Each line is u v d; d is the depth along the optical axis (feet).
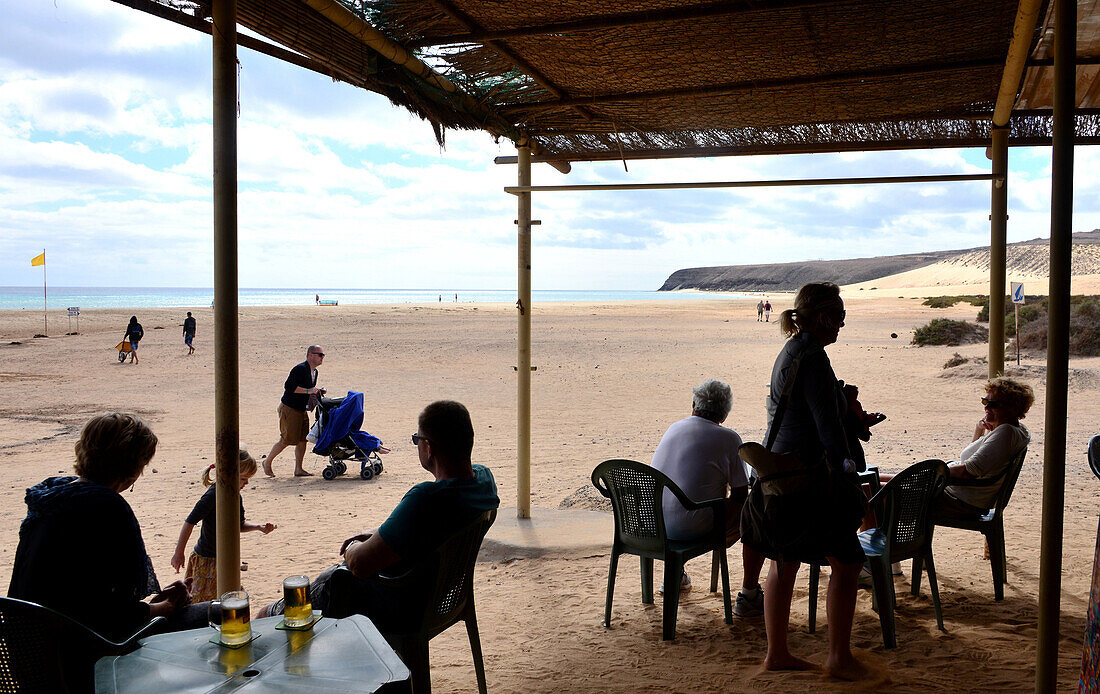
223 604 7.72
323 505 27.63
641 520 14.51
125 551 9.09
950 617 14.84
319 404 32.99
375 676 7.08
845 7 14.30
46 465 34.30
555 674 12.78
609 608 15.01
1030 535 20.38
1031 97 19.27
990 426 16.21
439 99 17.67
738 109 20.53
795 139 22.02
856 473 13.20
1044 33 15.84
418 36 15.53
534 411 50.19
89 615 8.80
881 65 17.69
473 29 15.31
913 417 45.96
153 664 7.36
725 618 14.93
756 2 13.99
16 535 23.36
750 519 12.52
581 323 149.28
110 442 9.53
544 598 16.75
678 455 15.24
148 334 119.24
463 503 11.03
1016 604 15.46
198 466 34.09
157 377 69.36
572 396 57.11
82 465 9.55
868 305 256.32
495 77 18.57
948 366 66.69
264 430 44.34
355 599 10.89
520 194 22.07
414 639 10.75
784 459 11.75
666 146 22.44
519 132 21.61
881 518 15.43
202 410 51.06
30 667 7.70
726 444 15.20
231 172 11.36
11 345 99.71
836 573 11.98
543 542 20.36
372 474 32.81
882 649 13.37
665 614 14.16
